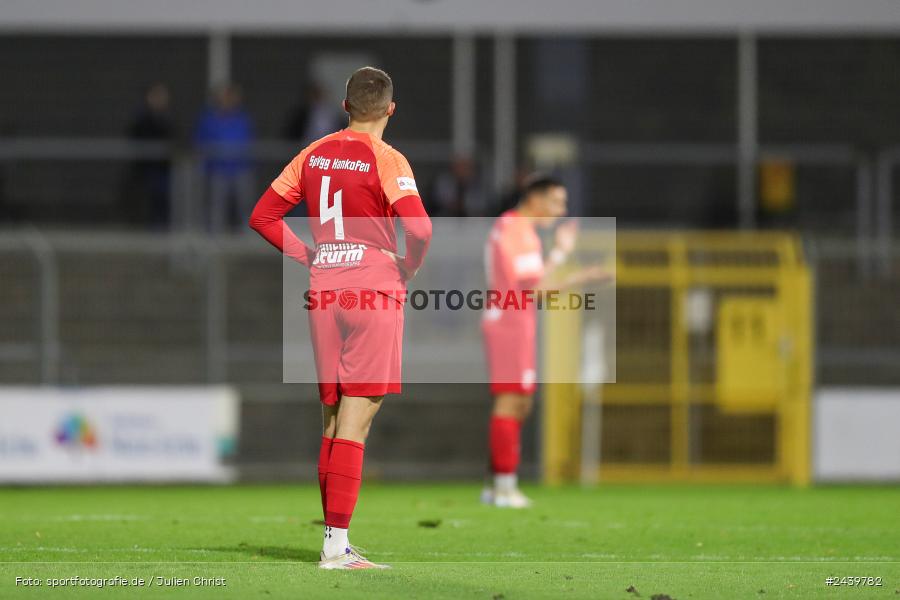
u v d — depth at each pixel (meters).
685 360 54.97
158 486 52.44
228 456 54.69
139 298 60.88
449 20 68.69
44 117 73.44
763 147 75.25
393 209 24.08
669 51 76.38
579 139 76.19
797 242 55.22
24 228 69.75
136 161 68.31
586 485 53.44
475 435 57.81
